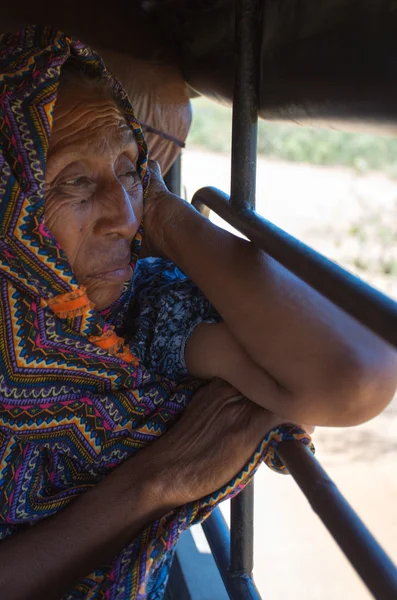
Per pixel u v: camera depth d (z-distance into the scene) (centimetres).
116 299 104
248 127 94
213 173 989
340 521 67
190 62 149
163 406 106
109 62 156
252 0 90
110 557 100
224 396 103
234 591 104
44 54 91
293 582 304
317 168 1098
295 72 85
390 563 61
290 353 87
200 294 107
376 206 888
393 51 66
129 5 160
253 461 97
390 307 55
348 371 85
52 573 97
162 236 106
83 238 96
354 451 421
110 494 99
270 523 347
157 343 108
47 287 94
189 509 98
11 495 100
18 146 88
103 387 104
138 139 105
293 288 90
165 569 105
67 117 93
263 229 82
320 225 814
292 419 93
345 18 74
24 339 96
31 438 100
